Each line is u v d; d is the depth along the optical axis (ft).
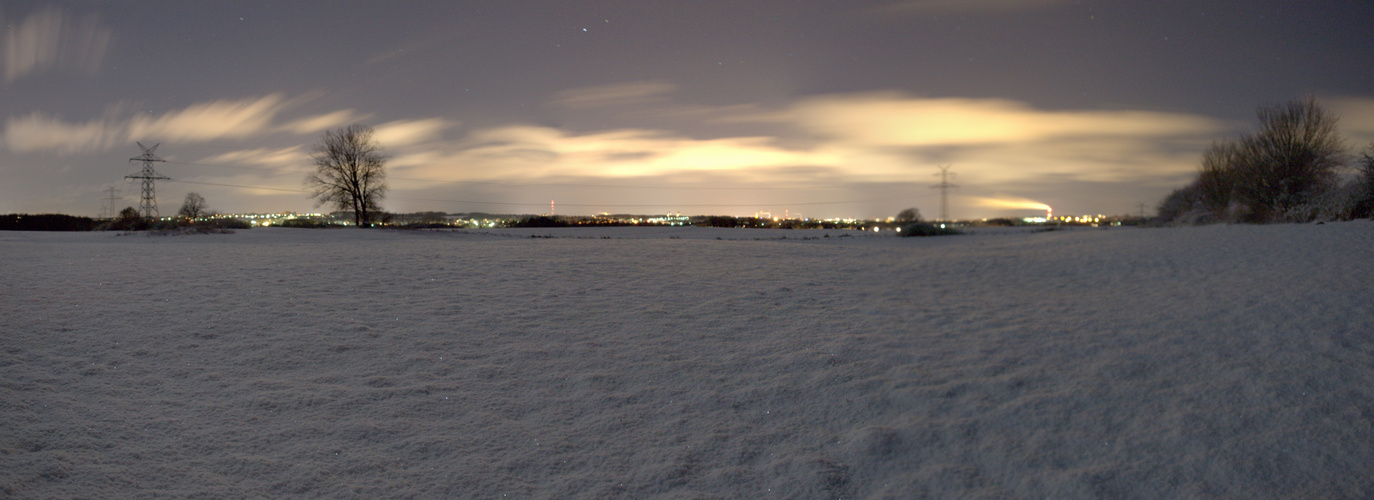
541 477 16.66
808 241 84.69
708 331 29.81
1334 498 15.19
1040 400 20.85
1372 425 18.38
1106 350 26.00
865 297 38.24
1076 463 17.10
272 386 21.43
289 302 33.22
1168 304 33.96
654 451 18.15
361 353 25.36
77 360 22.57
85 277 39.17
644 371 24.22
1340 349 24.85
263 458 16.65
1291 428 18.42
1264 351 25.05
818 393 22.08
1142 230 83.76
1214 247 54.49
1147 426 18.88
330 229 139.85
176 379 21.54
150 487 14.84
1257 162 104.94
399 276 42.16
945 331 29.78
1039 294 39.14
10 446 15.89
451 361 24.85
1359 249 47.85
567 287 39.65
